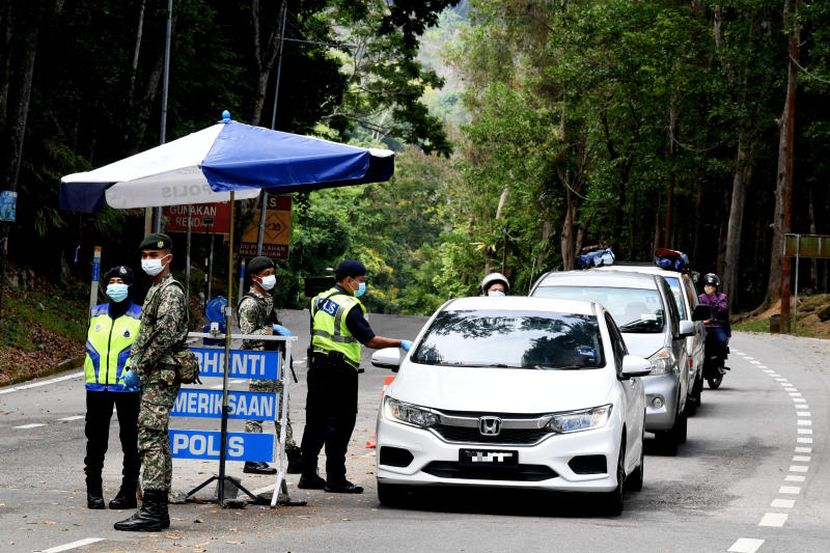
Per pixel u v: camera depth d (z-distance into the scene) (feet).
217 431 61.11
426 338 65.77
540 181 396.78
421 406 59.26
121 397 58.95
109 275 58.90
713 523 59.47
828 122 318.86
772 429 104.22
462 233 544.62
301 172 58.90
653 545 51.62
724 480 76.23
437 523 56.18
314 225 506.07
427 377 61.36
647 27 328.70
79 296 207.21
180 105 249.55
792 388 140.56
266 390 70.03
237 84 261.03
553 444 57.88
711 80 323.16
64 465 76.23
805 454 89.30
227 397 60.85
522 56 395.14
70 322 182.70
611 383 61.52
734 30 323.16
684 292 116.57
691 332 95.61
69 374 147.43
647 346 90.02
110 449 84.07
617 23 329.93
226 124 61.26
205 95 255.91
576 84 340.39
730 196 385.70
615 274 99.81
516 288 508.94
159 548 48.52
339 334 66.39
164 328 53.21
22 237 203.21
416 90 312.91
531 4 385.70
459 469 58.23
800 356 187.42
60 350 162.50
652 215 411.54
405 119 313.32
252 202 284.20
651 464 83.87
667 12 330.54
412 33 170.40
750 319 316.81
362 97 317.42
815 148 351.46
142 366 53.57
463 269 547.49
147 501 53.11
